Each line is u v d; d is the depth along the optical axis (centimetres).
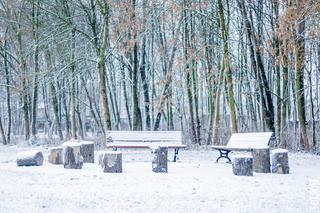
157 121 2967
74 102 3366
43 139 3284
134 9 2566
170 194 889
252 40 2670
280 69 3073
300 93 2544
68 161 1283
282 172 1289
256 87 3016
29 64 3262
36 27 2994
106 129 2522
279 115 2762
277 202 829
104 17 2547
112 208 766
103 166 1212
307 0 1744
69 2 2794
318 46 2536
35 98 3516
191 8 2531
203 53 2770
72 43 2788
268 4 2708
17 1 3195
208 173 1229
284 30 1805
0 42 3434
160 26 3158
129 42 2583
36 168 1272
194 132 3095
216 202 822
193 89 3334
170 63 2895
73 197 852
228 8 2697
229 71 2377
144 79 3200
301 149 2394
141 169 1305
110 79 4000
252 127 3509
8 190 922
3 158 1758
